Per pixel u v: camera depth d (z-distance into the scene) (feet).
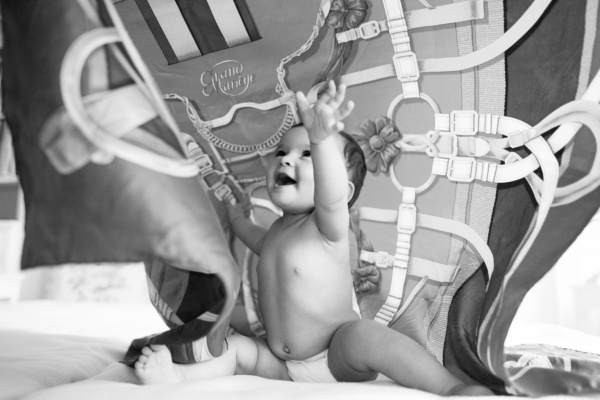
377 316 3.98
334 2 4.40
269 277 3.60
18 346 3.78
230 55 4.61
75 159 2.30
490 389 2.85
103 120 2.33
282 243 3.62
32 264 2.32
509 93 3.72
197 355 3.17
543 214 3.20
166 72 4.69
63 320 5.62
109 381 2.78
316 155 3.21
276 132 4.66
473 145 3.86
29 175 2.36
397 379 2.98
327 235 3.48
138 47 4.66
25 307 6.77
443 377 2.85
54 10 2.40
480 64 3.88
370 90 4.40
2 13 2.47
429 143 4.10
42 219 2.32
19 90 2.41
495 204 3.67
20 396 2.64
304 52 4.51
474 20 3.91
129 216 2.27
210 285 3.07
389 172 4.28
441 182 4.00
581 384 2.57
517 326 5.15
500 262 3.40
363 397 2.36
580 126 3.28
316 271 3.48
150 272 3.36
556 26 3.53
